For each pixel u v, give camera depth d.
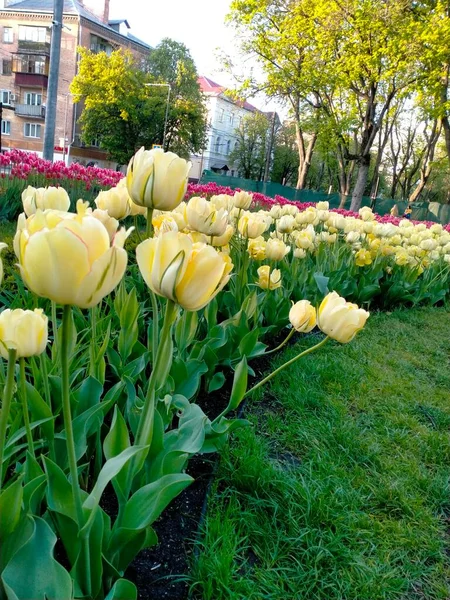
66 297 0.76
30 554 0.93
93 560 1.11
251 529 1.75
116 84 33.59
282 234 3.89
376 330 4.79
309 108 23.84
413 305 6.03
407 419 2.90
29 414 1.58
